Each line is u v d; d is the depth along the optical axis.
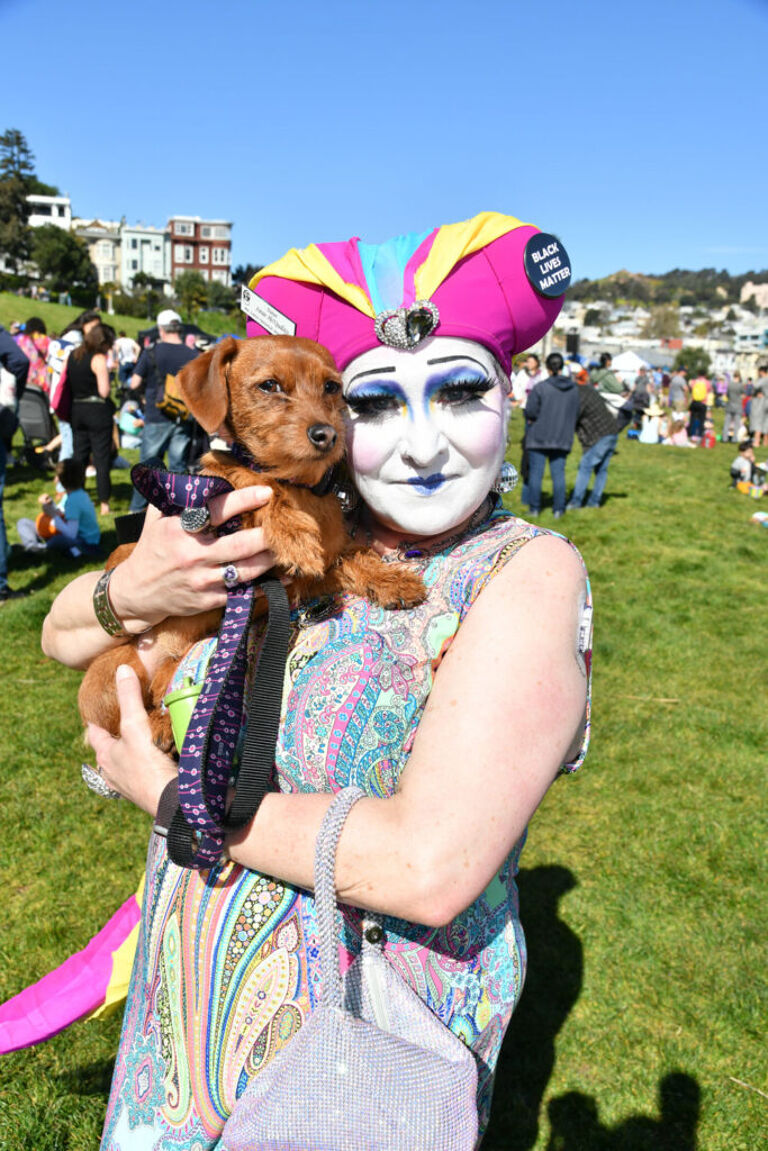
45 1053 3.02
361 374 1.52
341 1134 1.24
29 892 3.86
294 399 1.86
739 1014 3.32
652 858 4.27
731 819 4.63
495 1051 1.53
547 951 3.62
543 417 11.90
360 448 1.56
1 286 79.94
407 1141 1.23
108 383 9.80
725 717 5.91
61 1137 2.72
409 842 1.23
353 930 1.38
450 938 1.44
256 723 1.35
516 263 1.51
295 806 1.31
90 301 84.00
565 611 1.40
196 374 2.00
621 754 5.32
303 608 1.61
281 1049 1.35
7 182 98.44
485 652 1.34
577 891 4.01
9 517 9.91
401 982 1.37
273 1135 1.26
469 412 1.53
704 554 10.59
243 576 1.49
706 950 3.66
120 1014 3.22
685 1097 2.97
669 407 27.91
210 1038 1.41
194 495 1.47
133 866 4.08
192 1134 1.44
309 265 1.58
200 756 1.29
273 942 1.39
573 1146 2.79
